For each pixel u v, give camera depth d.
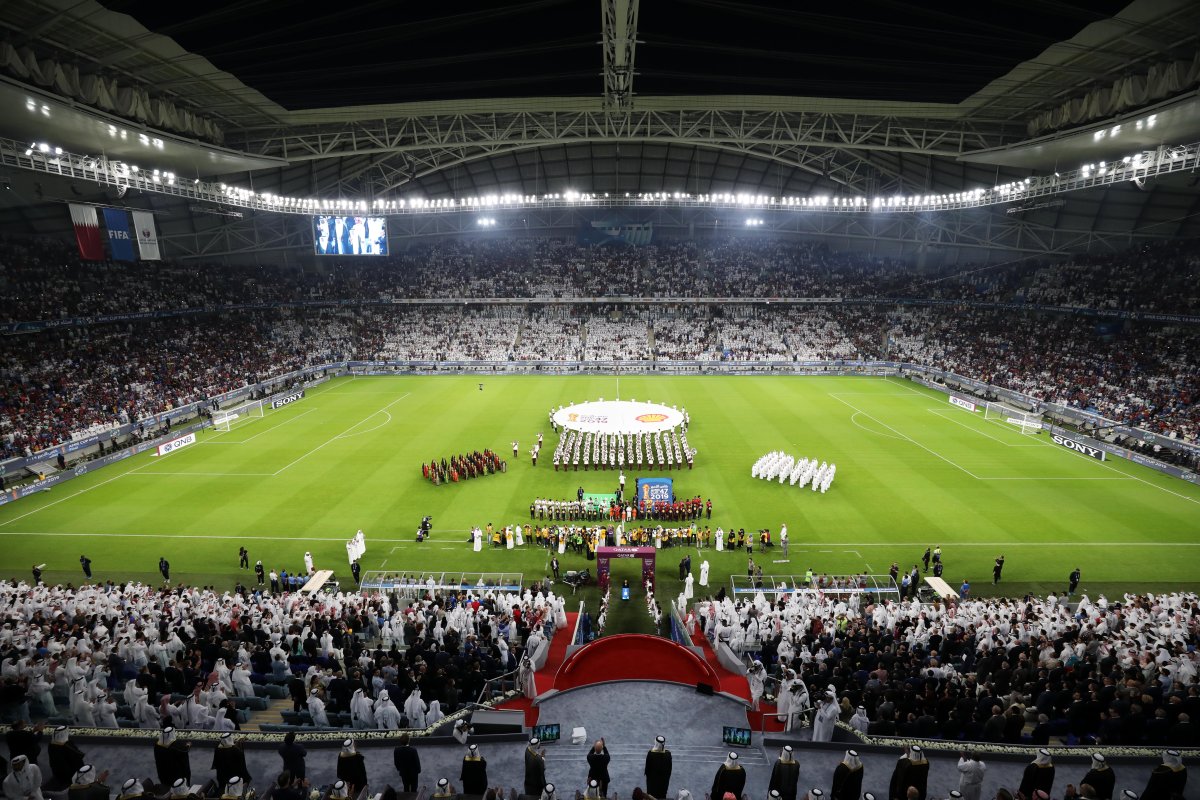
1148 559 37.19
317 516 43.34
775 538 40.09
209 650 23.64
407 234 110.62
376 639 28.27
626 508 42.28
